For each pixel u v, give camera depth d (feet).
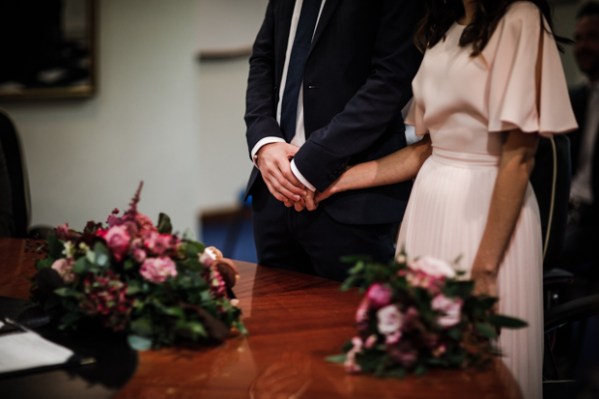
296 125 8.75
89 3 16.65
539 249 7.19
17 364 5.49
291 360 5.62
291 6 8.83
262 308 6.83
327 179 8.25
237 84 27.45
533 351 7.18
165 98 17.56
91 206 17.49
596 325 13.30
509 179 6.82
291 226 8.77
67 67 16.83
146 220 6.25
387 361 5.25
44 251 6.83
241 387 5.19
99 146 17.35
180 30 17.49
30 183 17.34
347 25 8.32
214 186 27.71
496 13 6.88
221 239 25.67
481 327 5.22
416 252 7.52
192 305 5.83
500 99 6.79
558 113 6.70
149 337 5.83
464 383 5.17
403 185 8.59
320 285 7.55
